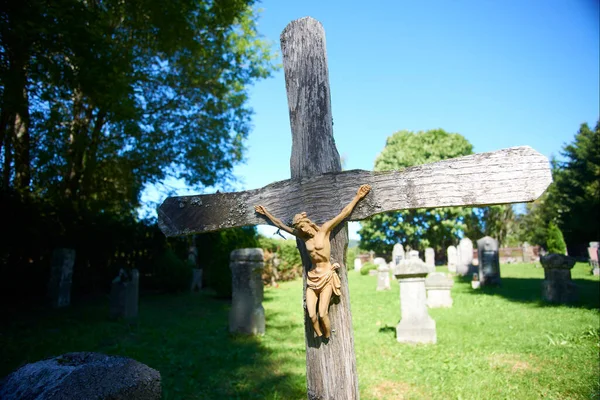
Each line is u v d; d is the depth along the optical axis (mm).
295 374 5855
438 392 5020
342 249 2656
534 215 48875
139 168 17453
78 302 13328
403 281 7805
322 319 2490
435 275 12133
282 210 2873
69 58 9172
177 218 3188
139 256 18375
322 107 2824
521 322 8922
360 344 7512
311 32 2904
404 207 2586
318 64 2861
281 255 25266
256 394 5078
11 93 7953
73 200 15148
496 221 48312
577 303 11016
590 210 30531
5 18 7465
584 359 5938
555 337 7320
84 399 2455
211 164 18938
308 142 2818
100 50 9188
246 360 6625
